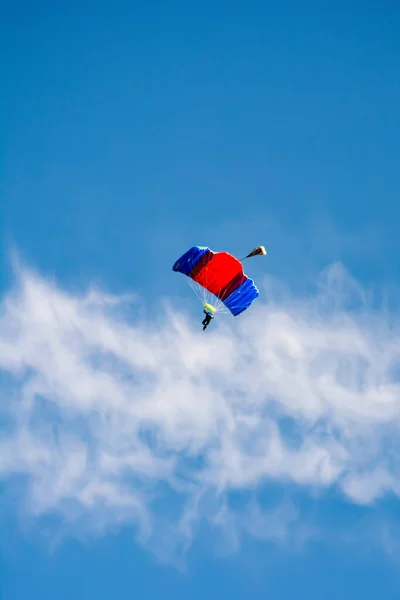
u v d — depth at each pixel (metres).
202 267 41.69
